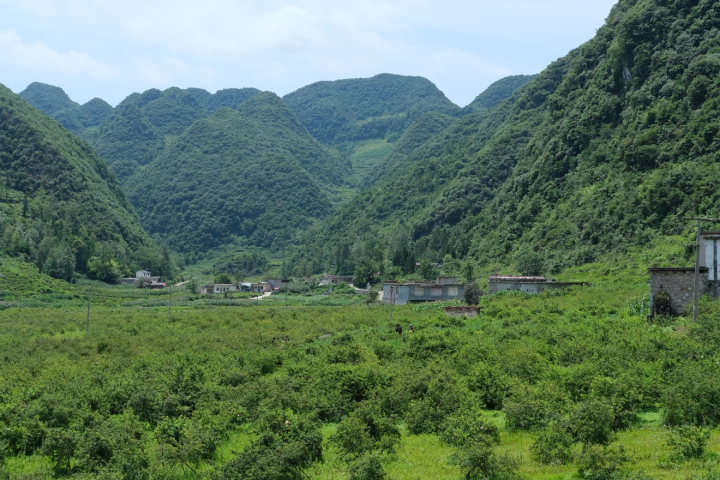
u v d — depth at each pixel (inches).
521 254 4766.2
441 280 4527.6
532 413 1040.2
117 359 1902.1
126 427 1043.9
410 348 1722.4
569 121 5846.5
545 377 1257.4
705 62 4638.3
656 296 2057.1
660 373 1175.0
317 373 1393.9
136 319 3452.3
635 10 5708.7
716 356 1261.1
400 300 4079.7
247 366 1641.2
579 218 4633.4
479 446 855.1
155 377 1443.2
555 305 2610.7
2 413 1170.0
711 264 2021.4
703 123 4318.4
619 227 4192.9
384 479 847.7
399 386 1211.9
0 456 1046.4
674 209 3946.9
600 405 930.1
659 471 784.3
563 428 917.8
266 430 999.6
